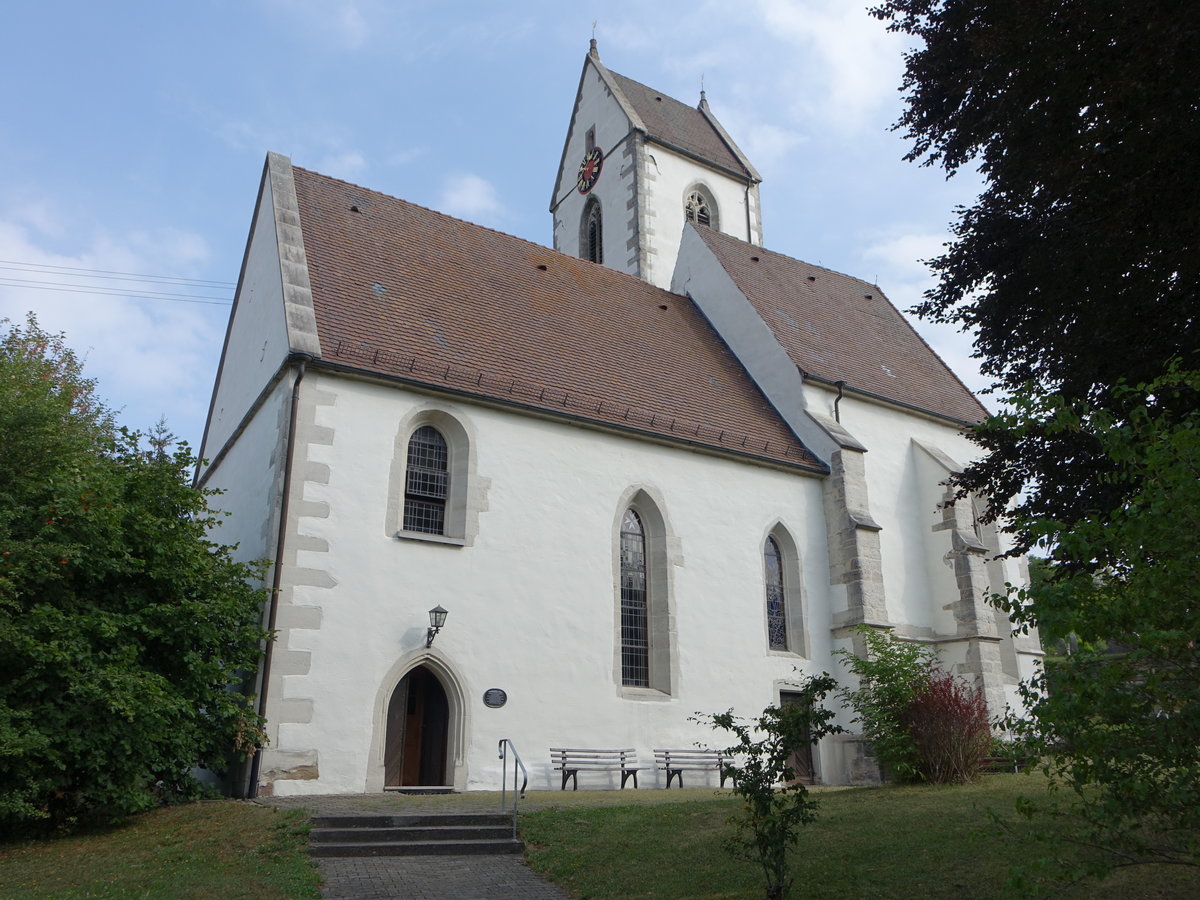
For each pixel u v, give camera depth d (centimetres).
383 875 991
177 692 1265
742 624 1992
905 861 945
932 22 1246
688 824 1166
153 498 1384
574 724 1706
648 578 1928
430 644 1579
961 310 1302
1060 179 1094
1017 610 584
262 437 1686
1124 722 541
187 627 1288
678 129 3781
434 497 1705
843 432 2292
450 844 1101
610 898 926
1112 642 561
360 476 1595
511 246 2428
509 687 1647
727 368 2459
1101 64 1009
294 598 1477
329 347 1650
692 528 1986
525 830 1167
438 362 1784
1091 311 1121
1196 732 511
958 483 1338
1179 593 522
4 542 1143
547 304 2247
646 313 2503
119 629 1234
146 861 1028
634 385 2112
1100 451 1136
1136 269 1075
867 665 1661
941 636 2331
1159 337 1068
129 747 1166
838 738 2016
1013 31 1048
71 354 2497
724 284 2628
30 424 1333
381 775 1492
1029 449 1229
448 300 2020
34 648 1107
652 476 1962
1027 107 1106
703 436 2073
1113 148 1041
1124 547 557
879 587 2128
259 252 2045
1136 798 549
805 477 2206
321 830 1101
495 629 1659
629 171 3559
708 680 1903
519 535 1736
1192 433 547
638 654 1875
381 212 2214
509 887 966
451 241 2278
